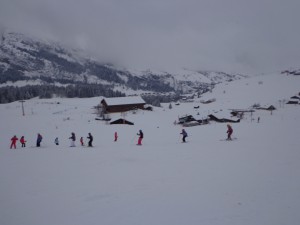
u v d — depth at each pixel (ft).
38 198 39.27
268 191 37.86
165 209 33.37
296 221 28.73
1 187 45.21
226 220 29.58
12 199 39.24
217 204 34.24
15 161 69.05
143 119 322.34
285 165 52.01
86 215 32.60
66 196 39.68
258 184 41.14
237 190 39.01
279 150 69.00
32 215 33.35
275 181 42.11
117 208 34.32
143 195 38.83
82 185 44.88
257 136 113.19
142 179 47.32
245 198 35.76
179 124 296.71
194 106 565.94
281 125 178.40
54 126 248.11
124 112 402.93
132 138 161.58
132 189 41.81
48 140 161.07
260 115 357.00
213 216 30.76
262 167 51.55
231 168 52.29
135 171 53.52
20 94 638.94
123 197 38.27
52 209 34.94
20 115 353.10
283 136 105.40
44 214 33.47
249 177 45.16
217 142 96.02
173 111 479.00
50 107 459.73
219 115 312.91
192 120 309.42
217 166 54.70
